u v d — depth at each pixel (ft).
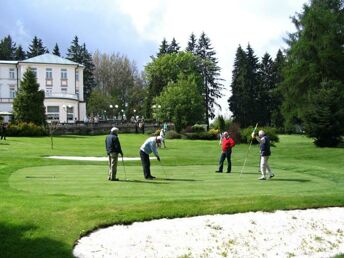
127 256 30.73
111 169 56.95
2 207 36.42
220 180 59.98
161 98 230.27
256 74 337.11
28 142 139.44
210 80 331.57
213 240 34.53
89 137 188.34
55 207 37.45
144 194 45.62
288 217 40.29
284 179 63.00
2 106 282.97
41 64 285.84
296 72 166.91
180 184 54.54
